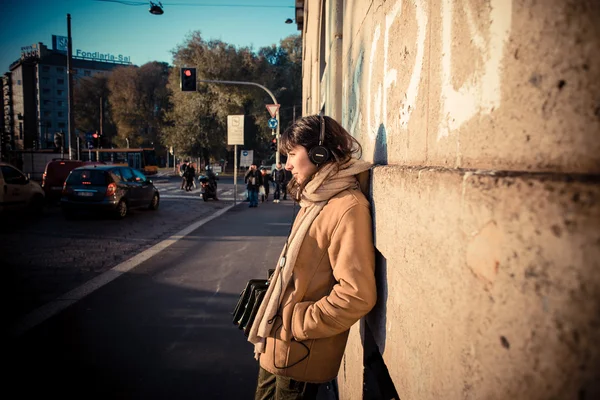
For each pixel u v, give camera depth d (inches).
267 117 1565.0
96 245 286.4
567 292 15.5
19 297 168.6
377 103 58.7
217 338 128.7
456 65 27.8
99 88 2544.3
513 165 20.6
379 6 57.4
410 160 39.9
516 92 20.2
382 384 55.4
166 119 1583.4
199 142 1521.9
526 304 17.5
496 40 22.0
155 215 468.8
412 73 39.4
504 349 19.0
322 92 200.4
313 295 50.9
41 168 1004.6
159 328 136.5
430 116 33.5
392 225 39.5
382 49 55.1
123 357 115.7
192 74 615.8
